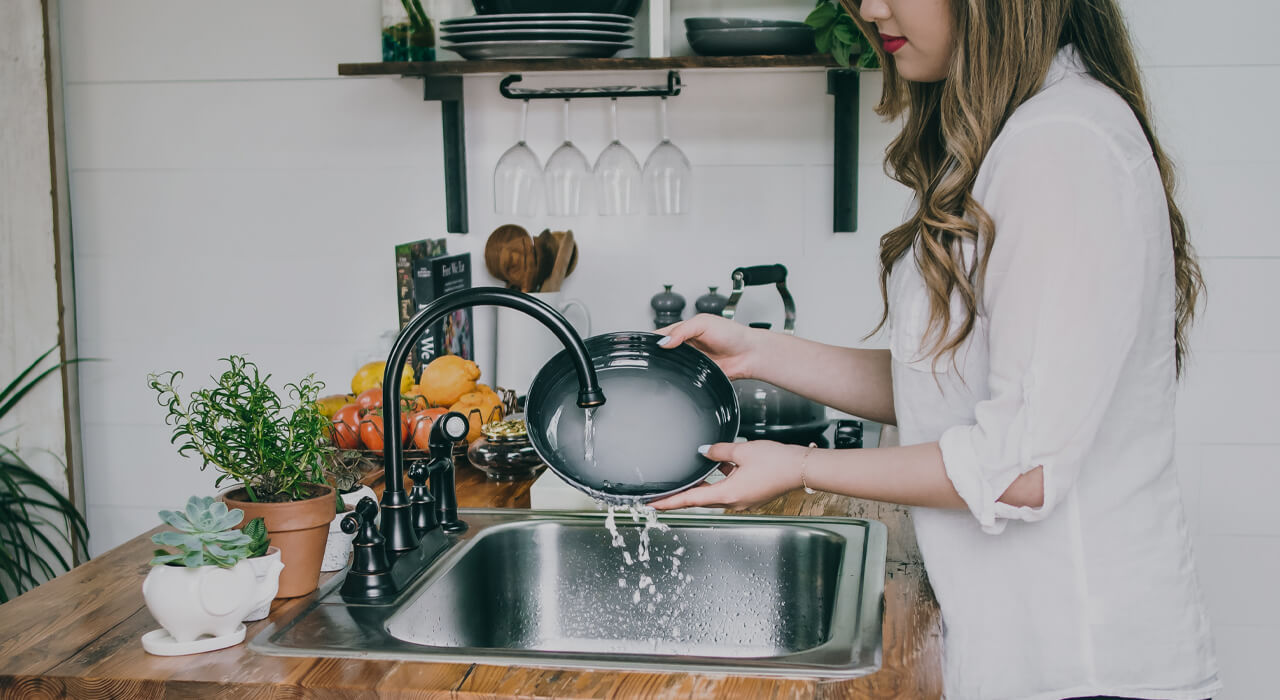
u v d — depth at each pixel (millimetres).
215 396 1310
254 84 2510
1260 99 2246
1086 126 1059
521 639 1579
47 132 2486
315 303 2570
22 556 2633
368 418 1902
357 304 2557
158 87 2537
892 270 1315
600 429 1375
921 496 1133
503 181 2256
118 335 2629
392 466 1343
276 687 1061
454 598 1399
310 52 2482
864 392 1540
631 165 2254
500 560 1568
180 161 2555
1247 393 2336
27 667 1106
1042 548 1125
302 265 2559
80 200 2594
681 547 1571
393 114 2479
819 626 1532
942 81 1310
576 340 1270
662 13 2182
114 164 2572
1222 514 2381
